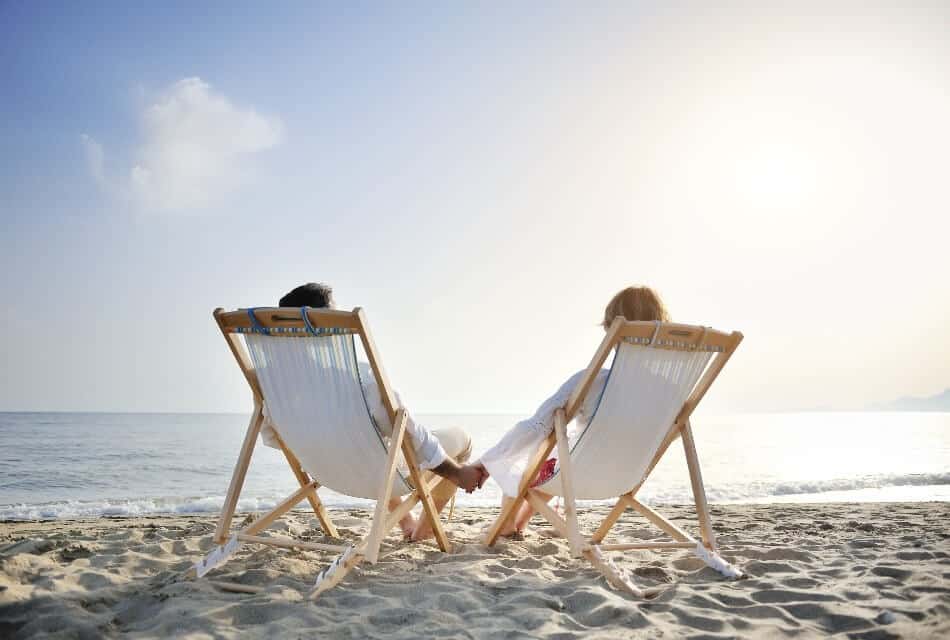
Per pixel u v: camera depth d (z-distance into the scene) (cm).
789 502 880
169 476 1368
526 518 372
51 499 1009
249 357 279
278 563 287
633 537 404
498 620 219
